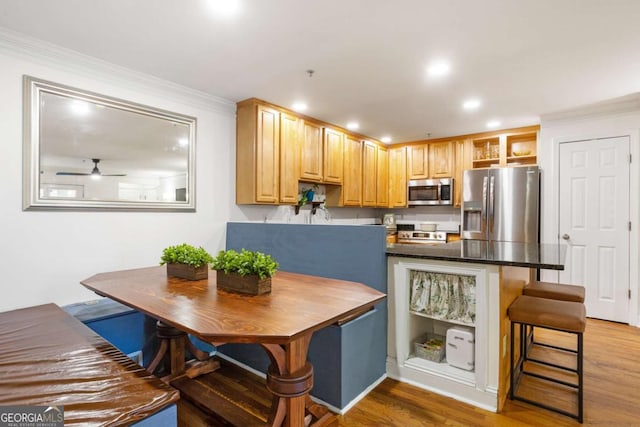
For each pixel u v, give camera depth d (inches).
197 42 86.3
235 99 130.4
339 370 79.7
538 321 79.8
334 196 177.2
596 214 145.2
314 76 107.7
